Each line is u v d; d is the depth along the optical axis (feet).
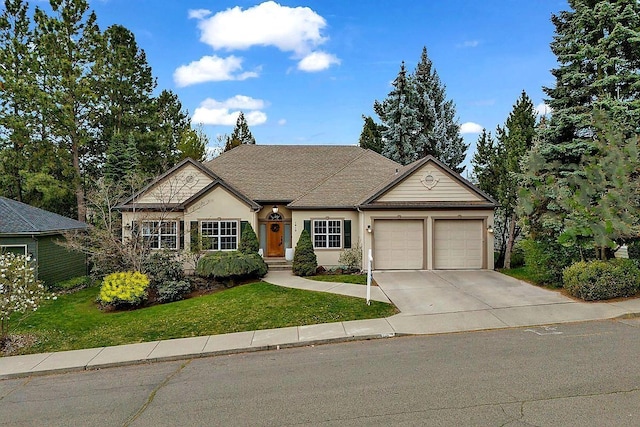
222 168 77.71
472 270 60.23
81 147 100.73
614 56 55.11
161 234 65.72
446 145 116.57
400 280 53.26
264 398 21.66
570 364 24.26
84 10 96.32
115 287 46.50
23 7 94.99
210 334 35.47
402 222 61.72
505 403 19.47
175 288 50.24
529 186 54.03
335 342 32.09
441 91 122.31
